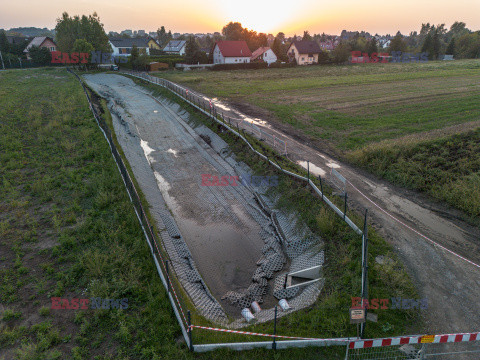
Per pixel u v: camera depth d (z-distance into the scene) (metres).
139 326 9.23
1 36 89.25
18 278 11.20
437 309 9.67
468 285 10.54
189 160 23.75
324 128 26.00
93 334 9.03
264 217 16.66
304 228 14.32
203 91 42.22
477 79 46.25
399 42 98.00
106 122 27.55
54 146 23.06
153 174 21.62
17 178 18.48
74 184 17.64
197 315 9.79
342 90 41.34
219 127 27.02
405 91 38.88
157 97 41.09
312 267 12.17
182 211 17.52
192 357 8.24
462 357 8.19
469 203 14.60
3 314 9.70
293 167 19.03
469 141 21.03
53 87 46.06
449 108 29.89
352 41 97.44
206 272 13.19
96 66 71.44
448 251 12.08
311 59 82.50
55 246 12.75
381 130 24.78
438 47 95.25
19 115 29.95
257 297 11.60
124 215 14.84
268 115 30.28
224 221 16.59
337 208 14.22
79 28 71.50
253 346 8.55
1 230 13.63
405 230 13.32
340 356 8.31
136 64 66.38
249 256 14.14
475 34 103.75
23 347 8.38
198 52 74.38
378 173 18.02
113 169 19.23
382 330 9.02
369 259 11.56
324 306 9.85
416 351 8.36
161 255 12.41
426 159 18.97
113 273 11.27
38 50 80.56
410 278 10.86
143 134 28.88
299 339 8.74
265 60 83.56
